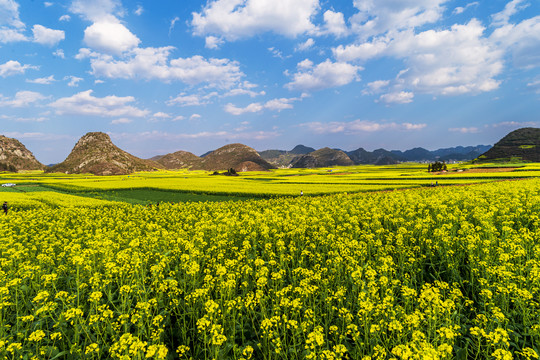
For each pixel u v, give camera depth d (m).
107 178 152.50
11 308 9.21
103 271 11.43
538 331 6.57
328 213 20.30
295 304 7.27
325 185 74.19
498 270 8.83
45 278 9.51
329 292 9.24
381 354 5.86
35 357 6.45
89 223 21.48
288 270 11.16
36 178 159.00
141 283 9.67
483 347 7.01
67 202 48.62
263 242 14.27
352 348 7.00
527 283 8.66
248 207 29.69
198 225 17.31
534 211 18.72
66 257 12.88
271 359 7.14
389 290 8.50
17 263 12.09
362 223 16.70
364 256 11.77
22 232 20.56
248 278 10.57
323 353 5.93
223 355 6.74
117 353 6.23
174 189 70.31
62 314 7.52
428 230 14.65
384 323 6.86
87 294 9.98
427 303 7.45
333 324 8.20
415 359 5.26
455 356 6.71
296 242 14.16
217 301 8.25
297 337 7.34
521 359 6.75
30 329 7.88
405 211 18.92
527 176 69.94
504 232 13.41
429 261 12.14
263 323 6.72
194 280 9.66
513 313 7.75
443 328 6.17
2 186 99.25
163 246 13.77
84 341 7.73
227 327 7.67
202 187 74.25
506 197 22.92
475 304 9.27
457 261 10.99
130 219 24.86
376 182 77.50
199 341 7.70
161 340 7.62
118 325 7.44
